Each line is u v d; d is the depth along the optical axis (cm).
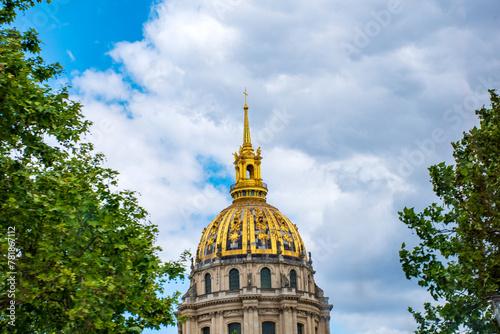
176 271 4072
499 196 3334
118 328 3916
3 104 3306
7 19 3806
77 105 4100
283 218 16200
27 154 3581
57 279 3297
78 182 3688
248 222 15575
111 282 3619
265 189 16775
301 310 14762
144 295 4153
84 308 3369
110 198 3769
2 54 3528
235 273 14950
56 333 3534
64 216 3409
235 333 10838
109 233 3588
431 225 3534
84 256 3422
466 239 3391
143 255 3691
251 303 14375
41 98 3559
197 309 14938
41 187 3544
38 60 4053
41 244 3275
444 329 3353
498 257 3250
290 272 15138
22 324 3422
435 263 3500
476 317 3281
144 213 4531
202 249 15725
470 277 3309
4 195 3344
